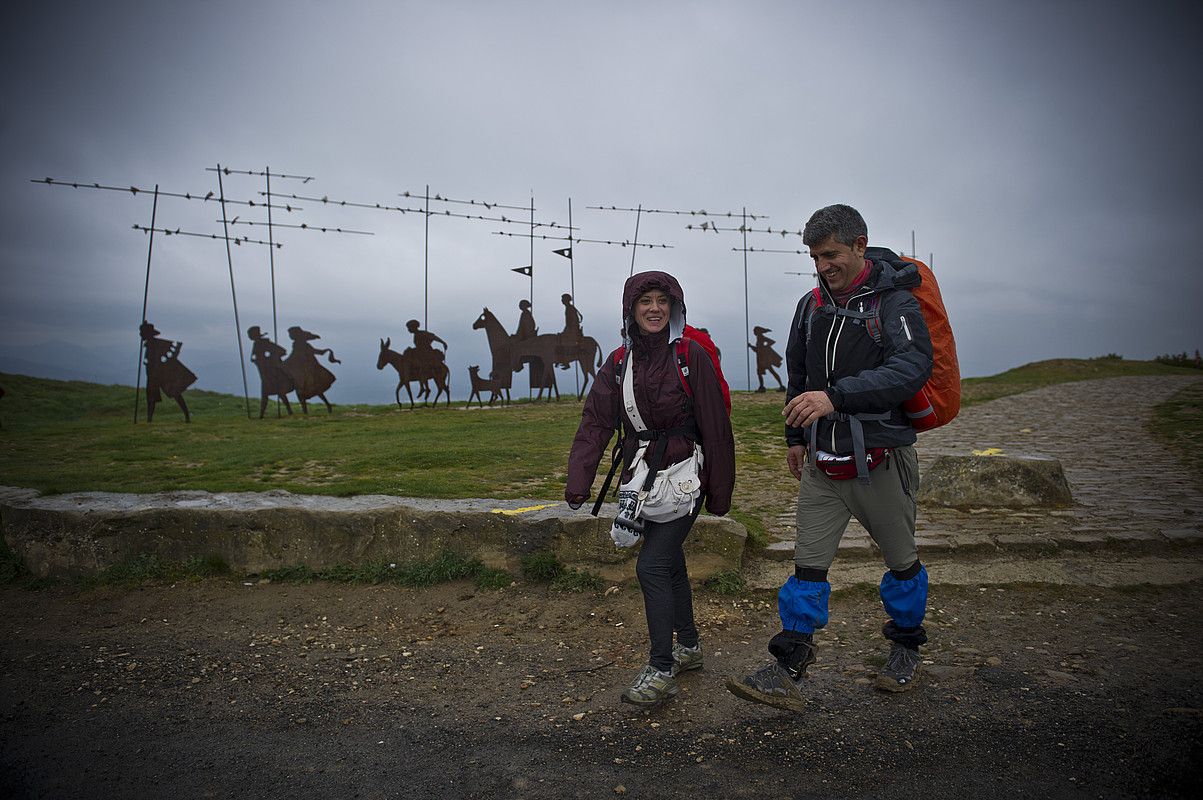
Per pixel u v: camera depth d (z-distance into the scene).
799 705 3.28
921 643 3.70
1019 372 30.00
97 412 19.77
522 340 19.56
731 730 3.34
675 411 3.51
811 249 3.37
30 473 8.53
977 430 13.82
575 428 13.45
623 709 3.59
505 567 5.53
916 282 3.29
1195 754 2.96
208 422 15.36
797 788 2.85
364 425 14.35
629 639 4.52
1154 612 4.60
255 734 3.44
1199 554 5.60
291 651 4.50
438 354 18.53
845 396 3.12
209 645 4.62
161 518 5.86
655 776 2.97
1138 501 7.16
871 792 2.80
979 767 2.94
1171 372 28.70
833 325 3.38
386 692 3.89
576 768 3.05
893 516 3.42
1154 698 3.46
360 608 5.15
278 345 16.48
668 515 3.50
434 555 5.63
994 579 5.18
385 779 3.01
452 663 4.26
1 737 3.44
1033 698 3.51
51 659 4.43
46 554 5.90
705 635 4.52
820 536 3.45
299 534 5.75
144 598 5.44
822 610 3.43
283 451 10.36
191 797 2.90
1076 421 14.72
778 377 22.30
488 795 2.87
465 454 9.73
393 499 6.25
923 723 3.32
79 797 2.90
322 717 3.62
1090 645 4.13
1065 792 2.75
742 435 13.01
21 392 21.16
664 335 3.57
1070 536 5.86
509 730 3.42
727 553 5.31
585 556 5.42
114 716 3.65
